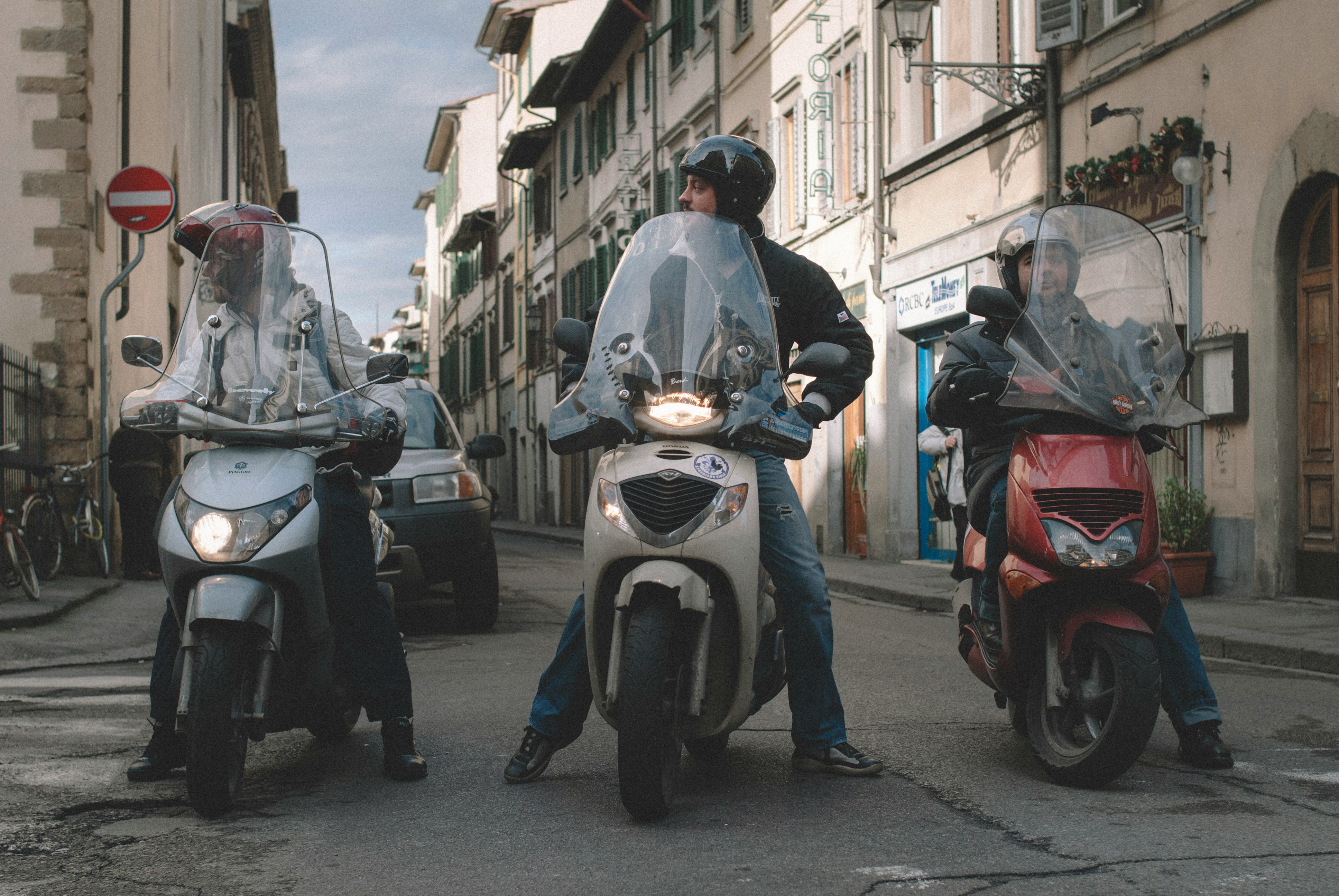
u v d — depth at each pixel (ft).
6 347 40.01
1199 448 39.75
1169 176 40.70
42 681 24.52
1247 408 37.47
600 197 120.37
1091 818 13.88
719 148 15.28
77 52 44.24
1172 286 16.79
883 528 61.77
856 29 64.95
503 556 73.46
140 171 43.42
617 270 15.03
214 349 15.06
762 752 17.35
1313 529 35.96
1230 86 38.19
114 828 13.65
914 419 60.49
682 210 15.52
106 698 22.25
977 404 16.16
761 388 14.14
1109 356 15.61
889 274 60.95
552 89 133.90
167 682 15.46
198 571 13.97
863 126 64.18
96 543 43.04
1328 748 17.66
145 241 56.39
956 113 55.52
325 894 11.50
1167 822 13.71
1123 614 14.85
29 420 42.27
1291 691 23.03
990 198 52.16
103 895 11.46
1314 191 35.55
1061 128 47.16
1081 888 11.50
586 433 14.21
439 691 23.07
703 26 89.40
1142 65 42.32
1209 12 39.04
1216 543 38.65
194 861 12.48
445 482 32.65
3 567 34.35
